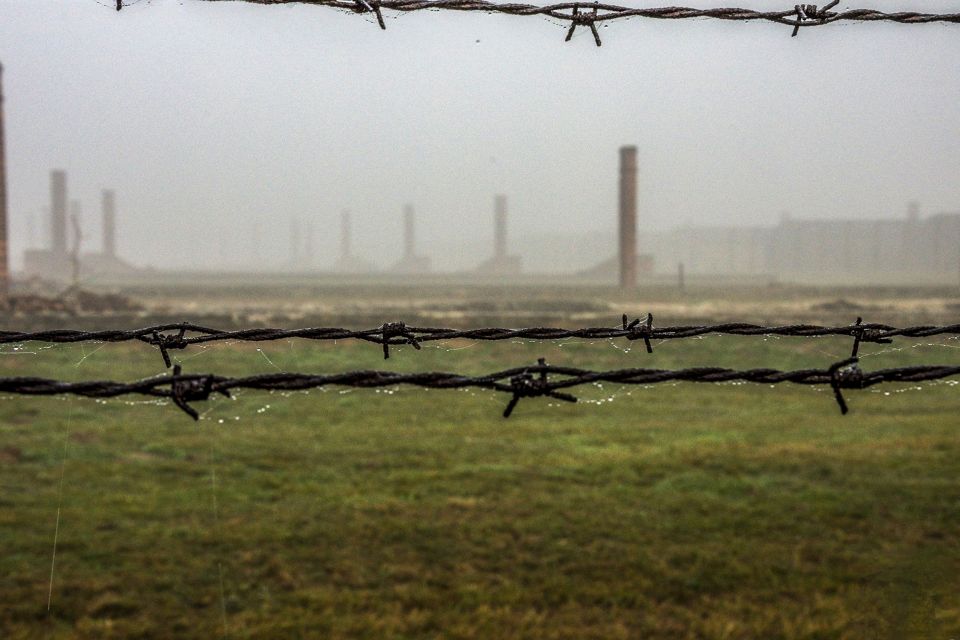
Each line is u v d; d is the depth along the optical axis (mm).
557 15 2600
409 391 15094
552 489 9273
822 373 2520
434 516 8281
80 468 9711
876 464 10227
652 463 10375
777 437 11922
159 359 16688
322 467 10031
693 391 15641
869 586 6391
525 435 11945
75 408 12609
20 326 22891
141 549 7234
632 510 8523
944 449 11016
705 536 7738
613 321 26344
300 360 17266
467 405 14062
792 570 6844
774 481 9570
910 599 6039
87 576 6605
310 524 7984
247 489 9078
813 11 2670
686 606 6207
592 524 8078
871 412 13711
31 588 6332
